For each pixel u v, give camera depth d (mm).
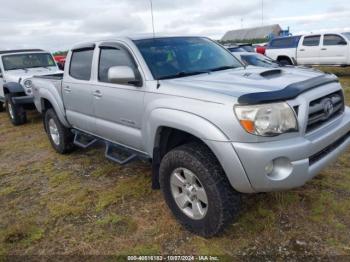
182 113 2953
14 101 8195
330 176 4078
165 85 3256
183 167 3033
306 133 2809
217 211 2842
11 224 3576
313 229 3086
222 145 2668
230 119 2635
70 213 3686
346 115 3414
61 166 5199
